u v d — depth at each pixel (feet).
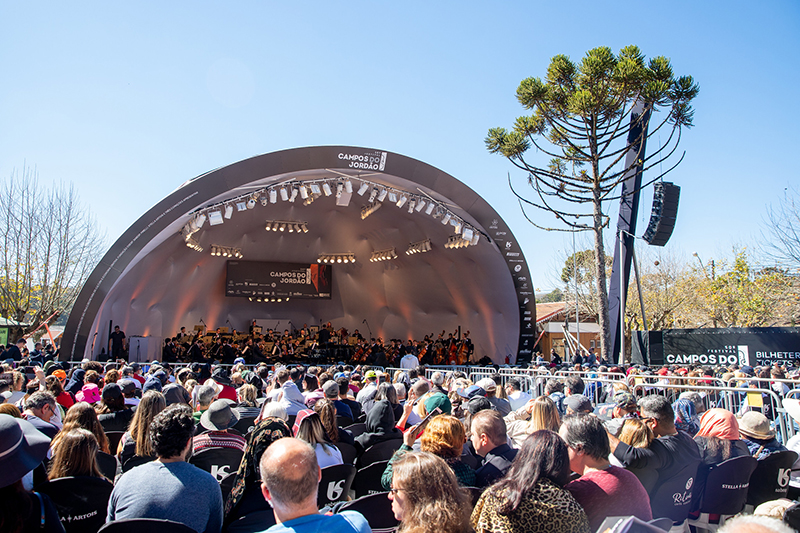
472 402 16.78
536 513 8.79
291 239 93.15
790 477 16.35
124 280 69.72
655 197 62.23
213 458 14.82
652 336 66.18
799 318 90.74
